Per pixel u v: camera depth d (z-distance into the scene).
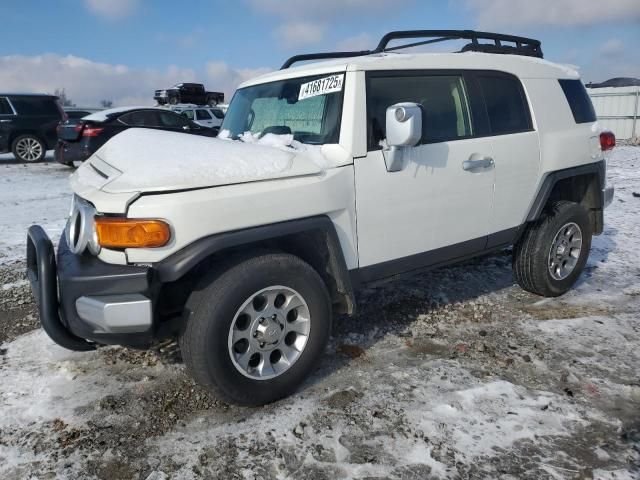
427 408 2.68
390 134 2.78
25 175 11.45
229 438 2.48
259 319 2.60
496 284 4.48
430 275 4.70
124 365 3.17
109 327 2.32
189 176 2.41
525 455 2.32
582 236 4.16
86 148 10.53
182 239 2.34
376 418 2.61
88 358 3.25
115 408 2.73
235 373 2.54
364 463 2.29
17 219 7.12
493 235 3.67
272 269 2.55
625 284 4.46
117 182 2.43
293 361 2.74
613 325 3.63
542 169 3.85
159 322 2.55
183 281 2.68
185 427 2.57
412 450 2.37
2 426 2.58
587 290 4.33
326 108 3.02
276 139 3.06
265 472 2.26
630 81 21.67
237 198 2.44
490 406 2.69
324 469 2.26
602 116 21.20
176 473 2.26
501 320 3.76
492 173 3.51
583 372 3.01
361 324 3.70
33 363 3.20
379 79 3.06
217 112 16.92
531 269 3.98
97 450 2.41
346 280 2.87
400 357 3.24
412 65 3.21
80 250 2.54
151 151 2.68
